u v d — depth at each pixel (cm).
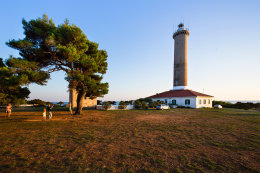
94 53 1465
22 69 916
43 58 1138
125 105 2361
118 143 542
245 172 328
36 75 926
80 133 689
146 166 354
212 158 409
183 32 3550
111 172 322
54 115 1395
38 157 402
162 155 429
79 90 1420
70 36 1063
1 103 1148
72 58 1005
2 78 900
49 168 338
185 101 2892
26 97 1198
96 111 1895
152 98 3597
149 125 920
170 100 3178
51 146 498
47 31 1105
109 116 1377
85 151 455
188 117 1340
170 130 777
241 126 905
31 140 566
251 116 1459
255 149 486
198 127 864
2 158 391
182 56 3550
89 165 356
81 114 1500
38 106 2650
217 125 934
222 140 591
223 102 3819
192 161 388
